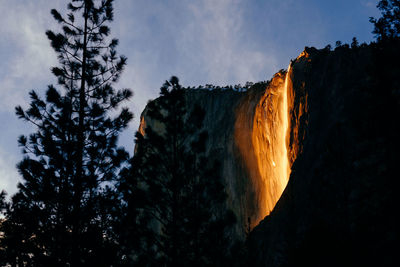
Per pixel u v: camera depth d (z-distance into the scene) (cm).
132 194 1655
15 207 1579
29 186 1586
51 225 1541
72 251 1486
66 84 1802
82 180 1587
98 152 1666
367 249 1730
